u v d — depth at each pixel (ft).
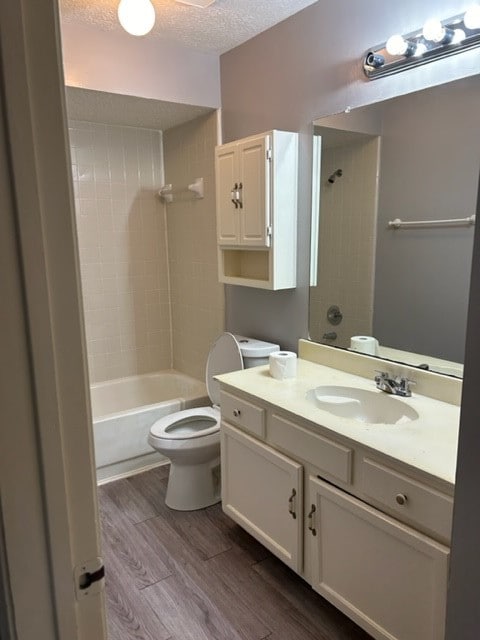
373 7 6.23
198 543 7.29
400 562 4.61
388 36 6.08
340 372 7.22
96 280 11.12
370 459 4.80
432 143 5.76
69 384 1.83
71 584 1.94
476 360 2.80
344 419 5.41
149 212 11.68
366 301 6.85
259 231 7.75
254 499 6.66
